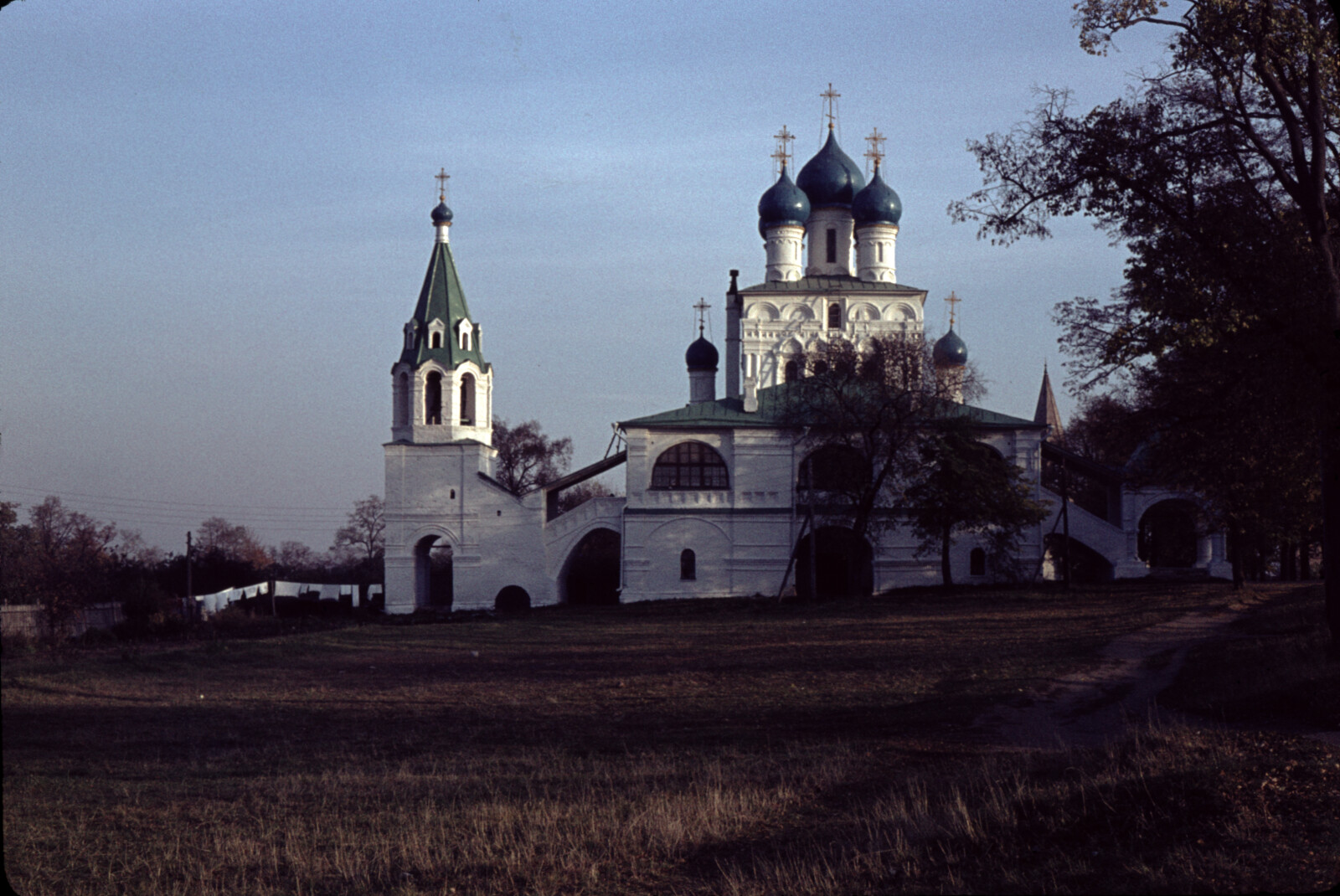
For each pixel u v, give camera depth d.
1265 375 24.41
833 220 90.94
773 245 88.50
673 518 76.44
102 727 26.78
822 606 63.06
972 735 23.02
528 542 78.62
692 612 65.19
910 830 14.85
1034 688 28.41
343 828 16.36
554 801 17.73
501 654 45.81
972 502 63.75
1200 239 26.06
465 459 79.31
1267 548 67.50
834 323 86.88
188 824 16.88
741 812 16.61
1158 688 28.09
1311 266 24.95
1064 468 76.50
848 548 77.44
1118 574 73.62
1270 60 25.55
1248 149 27.28
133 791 19.05
